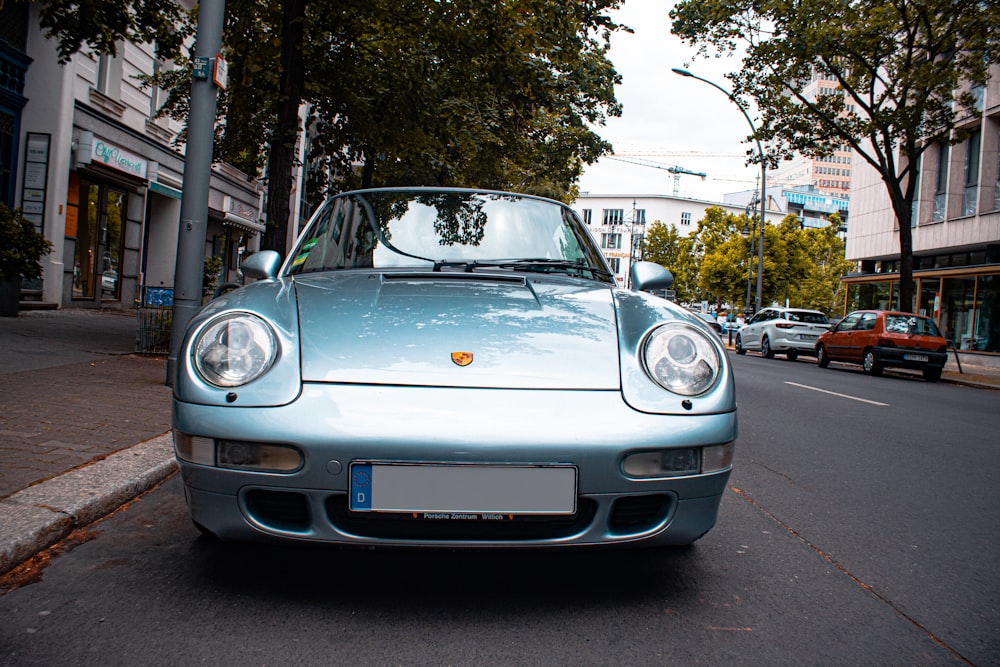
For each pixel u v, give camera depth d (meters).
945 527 3.84
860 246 32.59
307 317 2.62
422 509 2.27
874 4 17.97
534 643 2.22
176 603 2.41
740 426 7.20
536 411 2.34
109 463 3.83
